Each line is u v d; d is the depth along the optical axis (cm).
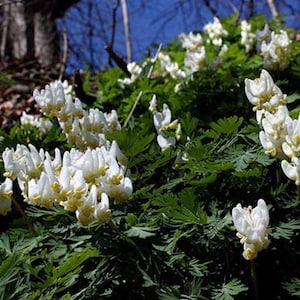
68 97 27
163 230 24
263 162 24
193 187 25
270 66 34
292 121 21
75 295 21
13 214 34
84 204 20
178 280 23
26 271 22
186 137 28
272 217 23
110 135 27
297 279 22
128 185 22
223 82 36
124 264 22
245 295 24
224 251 23
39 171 23
